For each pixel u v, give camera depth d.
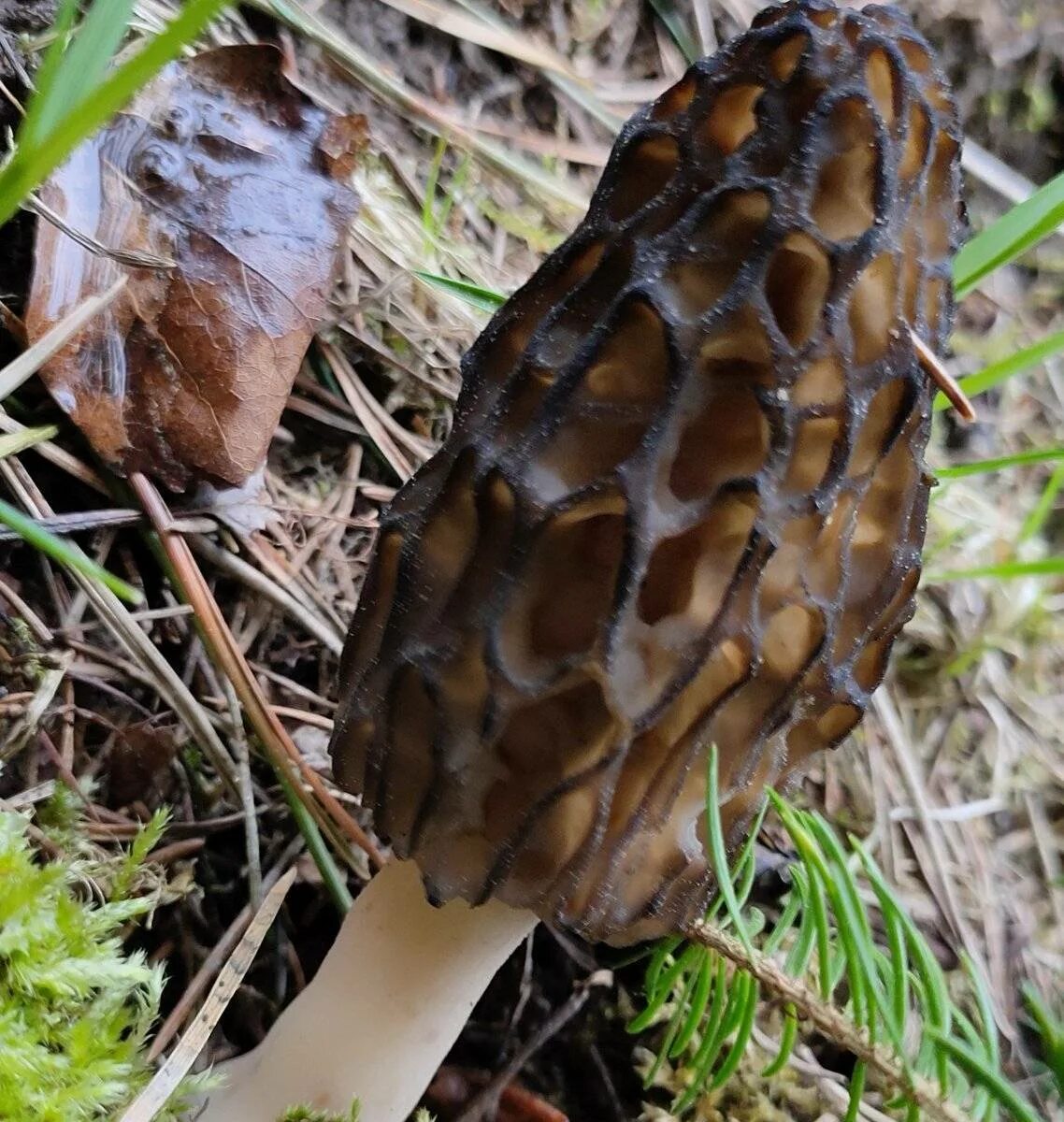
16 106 0.10
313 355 0.12
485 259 0.15
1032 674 0.18
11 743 0.09
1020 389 0.23
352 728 0.08
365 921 0.09
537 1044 0.11
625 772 0.07
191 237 0.10
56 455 0.10
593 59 0.18
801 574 0.07
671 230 0.07
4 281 0.10
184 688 0.10
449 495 0.07
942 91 0.07
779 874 0.12
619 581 0.07
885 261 0.06
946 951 0.14
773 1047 0.11
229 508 0.11
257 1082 0.09
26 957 0.07
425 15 0.16
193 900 0.10
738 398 0.07
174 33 0.06
